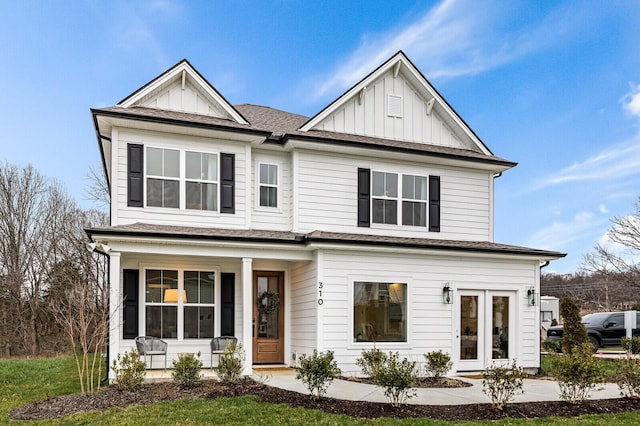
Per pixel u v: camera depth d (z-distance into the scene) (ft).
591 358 30.73
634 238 73.51
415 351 38.81
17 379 36.60
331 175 42.47
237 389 29.17
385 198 43.91
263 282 42.78
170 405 25.48
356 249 37.70
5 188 88.58
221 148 39.50
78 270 86.07
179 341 38.58
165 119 36.40
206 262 40.06
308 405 26.02
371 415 24.75
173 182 37.86
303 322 39.32
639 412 27.32
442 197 45.96
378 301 38.42
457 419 24.82
